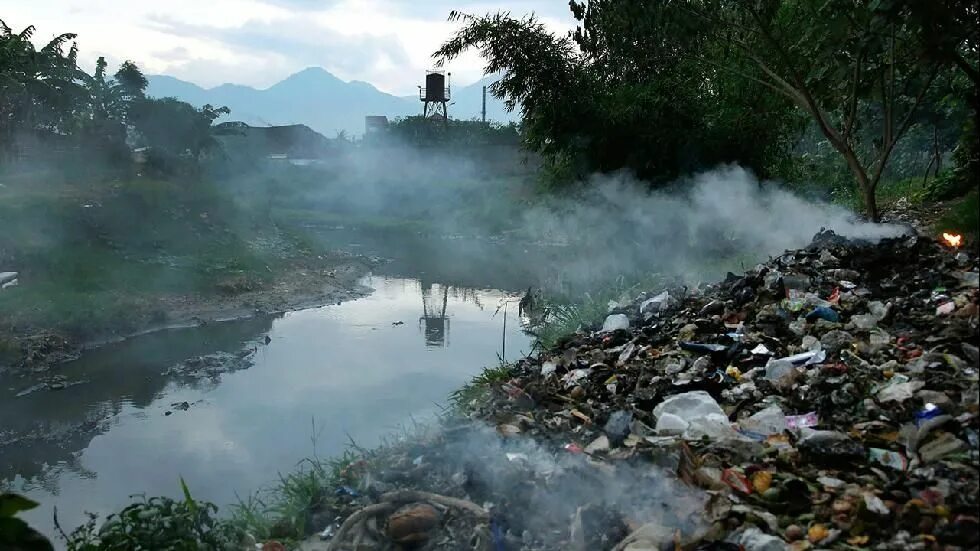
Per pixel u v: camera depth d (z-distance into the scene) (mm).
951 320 4344
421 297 17047
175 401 9883
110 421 9148
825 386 4141
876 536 2904
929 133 14391
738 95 9812
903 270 5512
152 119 27875
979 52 6715
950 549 2660
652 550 3057
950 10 5859
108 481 7398
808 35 7367
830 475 3377
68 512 6746
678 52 10211
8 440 8617
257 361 11641
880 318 4766
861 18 6605
